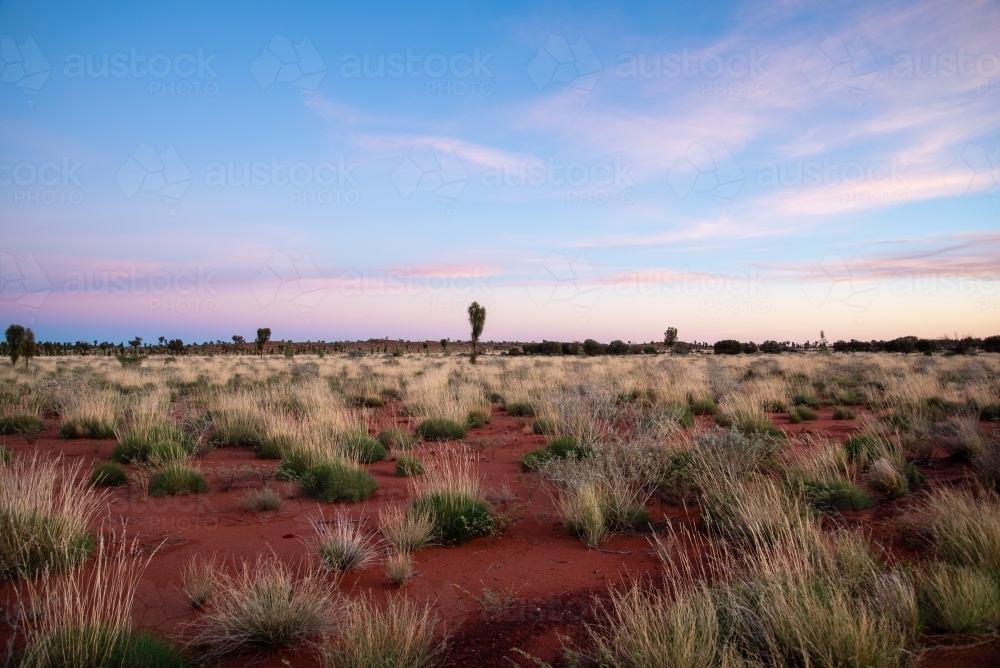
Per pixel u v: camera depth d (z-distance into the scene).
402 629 3.83
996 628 3.85
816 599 3.78
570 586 4.98
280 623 4.06
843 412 14.24
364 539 6.05
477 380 23.22
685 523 6.45
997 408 12.95
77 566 5.23
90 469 9.11
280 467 9.08
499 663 3.79
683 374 21.34
